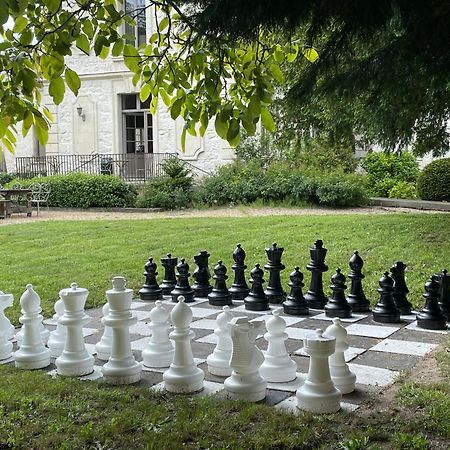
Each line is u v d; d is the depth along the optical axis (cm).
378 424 354
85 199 1856
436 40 402
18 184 1947
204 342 530
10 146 319
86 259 997
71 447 338
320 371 376
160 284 798
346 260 883
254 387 396
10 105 296
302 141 1688
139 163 2202
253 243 1058
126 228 1331
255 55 367
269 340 434
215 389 421
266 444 330
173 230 1268
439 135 1131
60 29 298
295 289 625
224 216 1525
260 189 1759
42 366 481
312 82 531
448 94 905
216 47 363
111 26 322
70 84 300
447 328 562
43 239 1220
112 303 435
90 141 2277
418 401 383
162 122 2166
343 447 326
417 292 702
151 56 362
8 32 295
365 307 632
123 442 342
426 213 1379
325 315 613
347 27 384
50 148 2320
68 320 455
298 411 377
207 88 335
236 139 318
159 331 478
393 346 508
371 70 557
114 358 440
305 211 1591
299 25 362
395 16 397
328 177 1702
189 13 359
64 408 388
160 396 408
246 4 331
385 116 926
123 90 2217
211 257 970
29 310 480
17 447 341
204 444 333
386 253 909
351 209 1628
